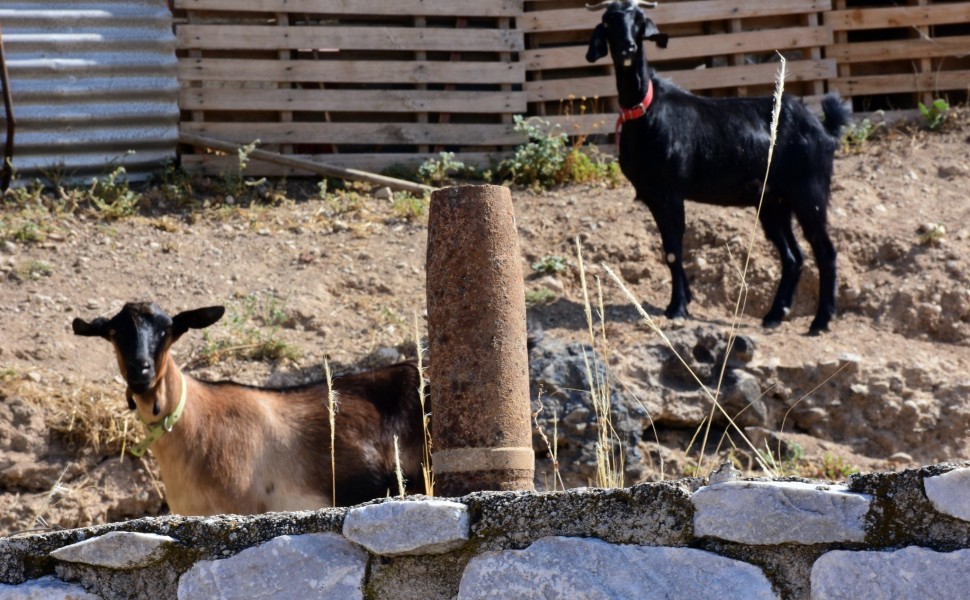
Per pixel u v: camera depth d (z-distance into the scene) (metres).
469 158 10.55
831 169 8.45
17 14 9.27
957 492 2.23
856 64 11.16
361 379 5.97
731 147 8.18
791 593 2.32
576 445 6.67
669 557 2.36
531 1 10.80
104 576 2.66
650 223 9.19
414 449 5.85
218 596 2.56
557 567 2.40
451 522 2.46
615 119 10.75
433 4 10.46
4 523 6.23
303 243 9.00
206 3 9.99
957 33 11.38
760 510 2.33
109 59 9.62
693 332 7.36
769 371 7.32
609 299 8.39
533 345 7.03
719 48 10.72
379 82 10.41
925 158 10.11
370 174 9.99
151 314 5.23
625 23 7.89
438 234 3.02
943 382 7.33
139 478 6.50
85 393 6.77
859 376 7.37
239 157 9.80
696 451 7.00
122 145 9.78
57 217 8.93
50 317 7.63
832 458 6.85
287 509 5.55
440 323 3.00
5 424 6.47
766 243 8.90
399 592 2.50
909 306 8.19
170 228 9.02
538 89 10.70
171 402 5.29
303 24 10.41
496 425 2.94
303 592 2.52
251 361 7.39
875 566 2.26
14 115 9.17
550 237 9.12
